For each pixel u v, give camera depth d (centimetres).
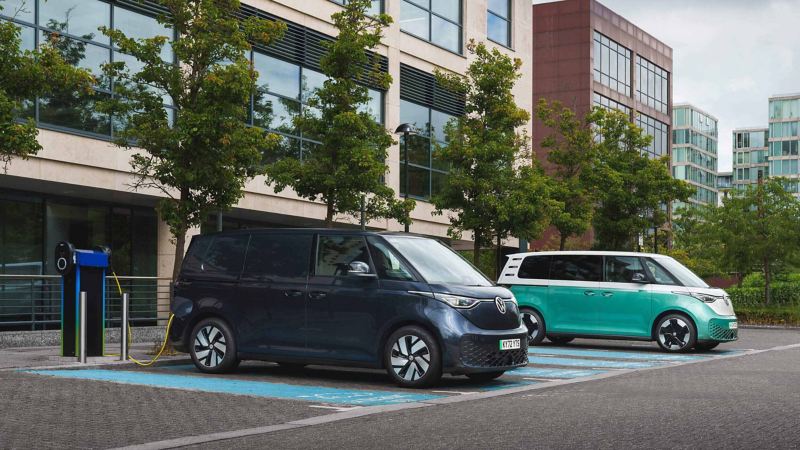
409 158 2975
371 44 1905
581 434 720
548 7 5847
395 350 1091
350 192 1884
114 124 1972
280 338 1164
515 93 3569
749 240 3331
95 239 2105
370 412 854
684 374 1270
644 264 1786
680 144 12588
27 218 1952
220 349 1210
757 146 15075
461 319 1072
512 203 2397
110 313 2094
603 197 3127
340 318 1127
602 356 1636
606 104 5909
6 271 1895
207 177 1504
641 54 6391
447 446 668
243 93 1509
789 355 1677
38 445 675
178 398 943
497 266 2514
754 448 651
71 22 1886
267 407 888
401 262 1118
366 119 1905
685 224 5044
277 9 2428
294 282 1166
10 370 1185
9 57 1219
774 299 3475
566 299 1822
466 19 3288
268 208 2372
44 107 1819
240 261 1216
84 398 934
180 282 1252
